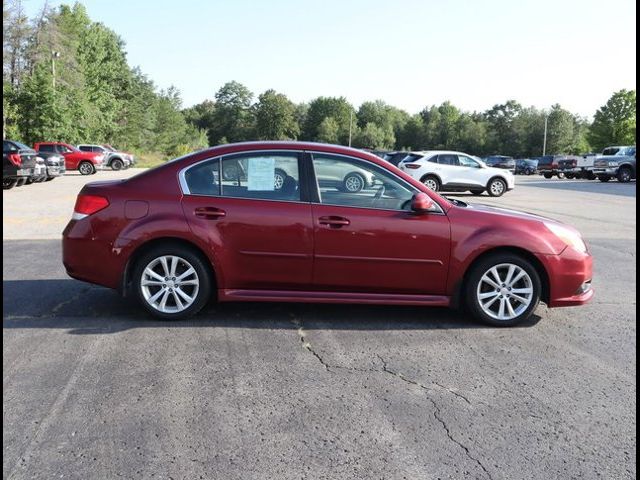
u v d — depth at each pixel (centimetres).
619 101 8038
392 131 13062
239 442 304
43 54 4491
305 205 497
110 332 473
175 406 343
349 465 286
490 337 487
